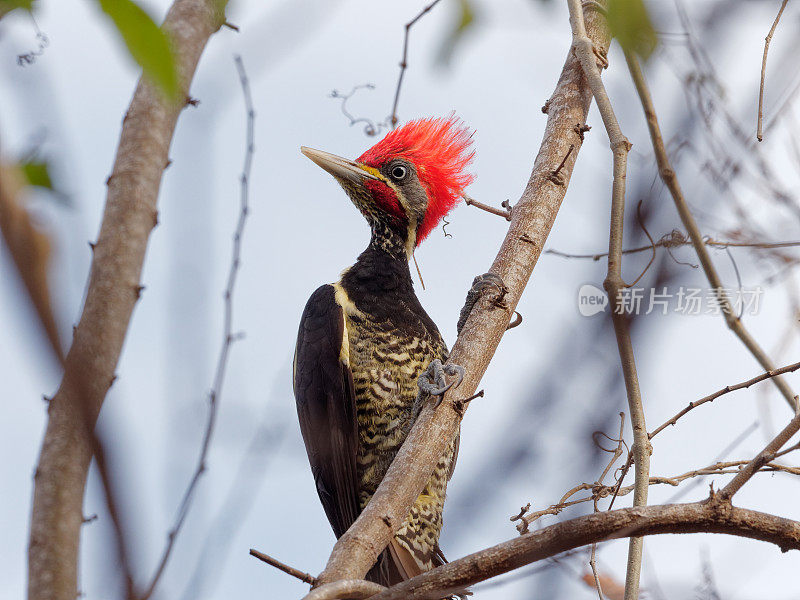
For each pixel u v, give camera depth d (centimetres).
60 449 382
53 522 371
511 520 684
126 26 362
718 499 560
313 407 1049
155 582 353
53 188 377
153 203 468
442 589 529
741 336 748
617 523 541
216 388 469
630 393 706
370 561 627
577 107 835
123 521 238
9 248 217
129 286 436
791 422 570
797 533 562
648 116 671
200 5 539
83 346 407
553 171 811
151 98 488
